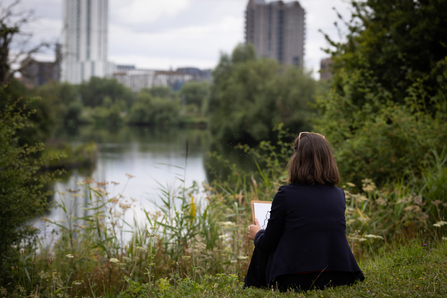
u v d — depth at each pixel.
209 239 4.18
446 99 7.46
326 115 7.93
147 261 3.90
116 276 3.83
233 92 43.34
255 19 134.88
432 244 4.02
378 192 5.33
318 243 2.06
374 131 6.55
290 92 36.97
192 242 3.85
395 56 9.18
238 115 39.78
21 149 4.47
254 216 2.52
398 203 4.91
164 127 100.19
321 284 2.10
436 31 8.44
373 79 8.89
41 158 4.70
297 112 35.62
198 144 47.88
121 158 32.91
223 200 4.95
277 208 2.14
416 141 6.20
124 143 49.22
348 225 4.79
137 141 52.66
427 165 5.97
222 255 3.98
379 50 9.83
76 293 3.62
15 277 4.18
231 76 48.53
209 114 52.34
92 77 120.69
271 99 36.97
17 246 4.31
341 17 10.38
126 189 15.51
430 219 4.76
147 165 27.91
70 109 92.06
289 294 2.04
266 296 2.07
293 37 136.75
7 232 4.08
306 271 2.05
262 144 7.27
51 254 4.73
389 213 4.95
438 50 8.97
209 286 2.71
